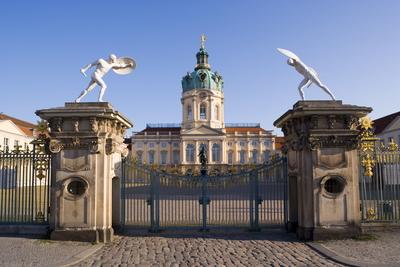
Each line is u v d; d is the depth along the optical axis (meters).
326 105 12.29
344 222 12.07
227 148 93.19
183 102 93.44
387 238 11.91
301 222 12.43
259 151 92.94
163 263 9.37
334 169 12.20
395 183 13.48
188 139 89.88
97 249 10.80
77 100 12.43
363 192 13.37
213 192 21.36
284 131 14.24
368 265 8.88
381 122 54.62
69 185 12.16
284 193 14.11
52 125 12.14
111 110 12.10
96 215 11.97
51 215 12.14
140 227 14.10
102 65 12.65
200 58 94.00
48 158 13.10
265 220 15.44
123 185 14.01
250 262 9.46
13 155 13.23
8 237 12.13
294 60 13.00
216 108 93.94
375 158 13.45
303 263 9.35
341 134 12.14
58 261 9.40
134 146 94.31
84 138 12.06
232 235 13.10
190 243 11.79
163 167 84.81
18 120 57.41
